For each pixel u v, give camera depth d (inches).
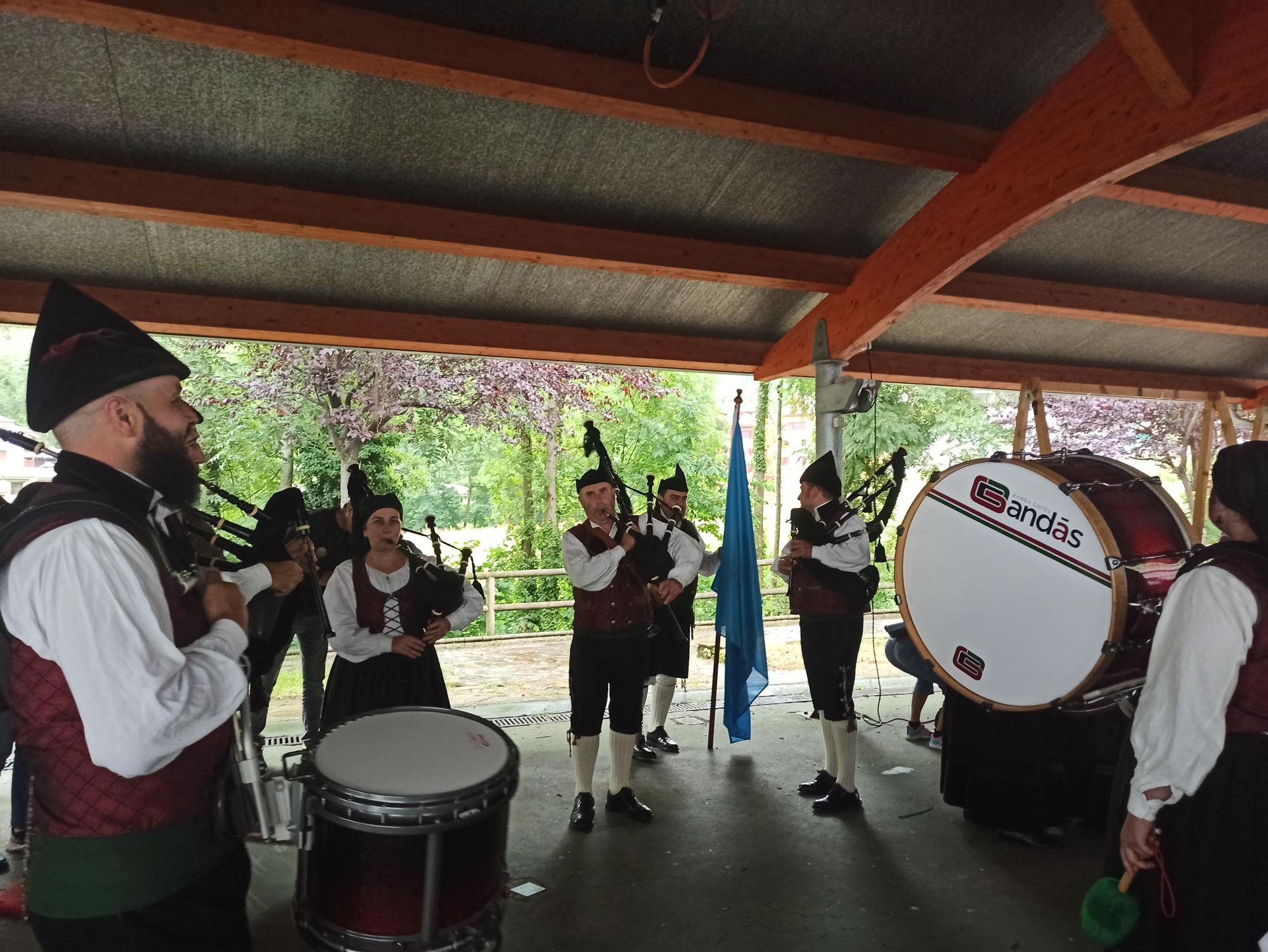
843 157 171.8
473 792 71.3
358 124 149.7
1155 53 122.0
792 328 231.8
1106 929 80.7
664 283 213.5
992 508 124.3
